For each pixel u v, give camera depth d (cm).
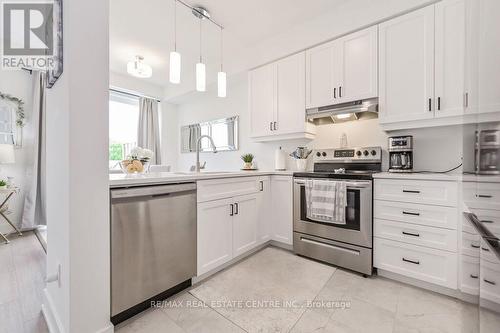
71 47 105
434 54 176
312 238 220
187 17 239
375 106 201
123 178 136
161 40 284
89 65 111
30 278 186
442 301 152
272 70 279
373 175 185
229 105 379
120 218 127
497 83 71
